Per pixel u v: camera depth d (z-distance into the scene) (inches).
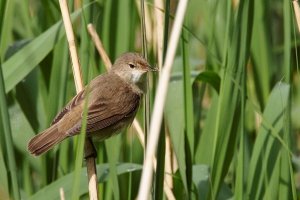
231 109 374.0
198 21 536.7
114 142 402.3
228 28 374.0
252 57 468.1
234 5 447.8
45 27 456.4
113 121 385.7
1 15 399.5
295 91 523.5
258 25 459.5
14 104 425.4
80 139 300.7
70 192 366.6
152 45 452.4
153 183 322.0
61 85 399.2
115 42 434.0
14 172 331.3
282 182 366.3
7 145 330.3
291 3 381.1
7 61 386.6
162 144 317.7
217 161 377.7
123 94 397.7
